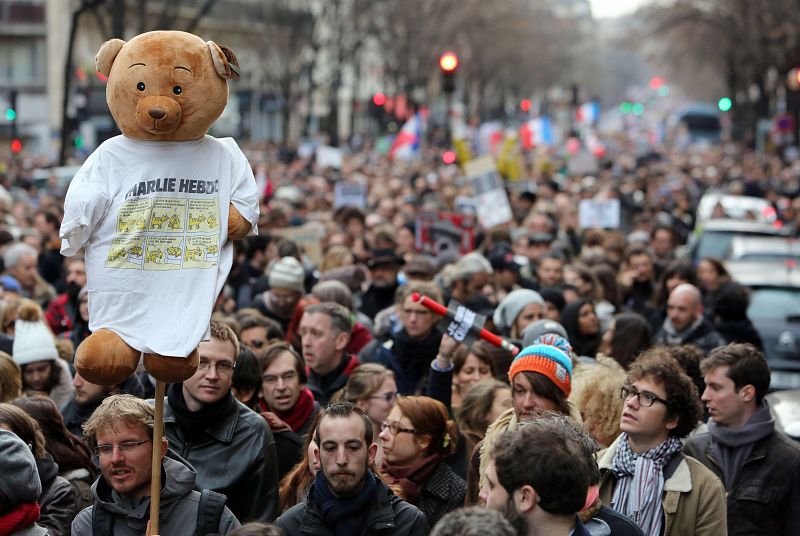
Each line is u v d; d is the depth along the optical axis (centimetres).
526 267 1421
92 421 505
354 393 689
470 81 7519
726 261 1644
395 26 5934
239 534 419
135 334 455
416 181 3078
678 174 3847
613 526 483
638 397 543
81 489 602
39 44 5856
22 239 1426
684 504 539
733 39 5975
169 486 505
